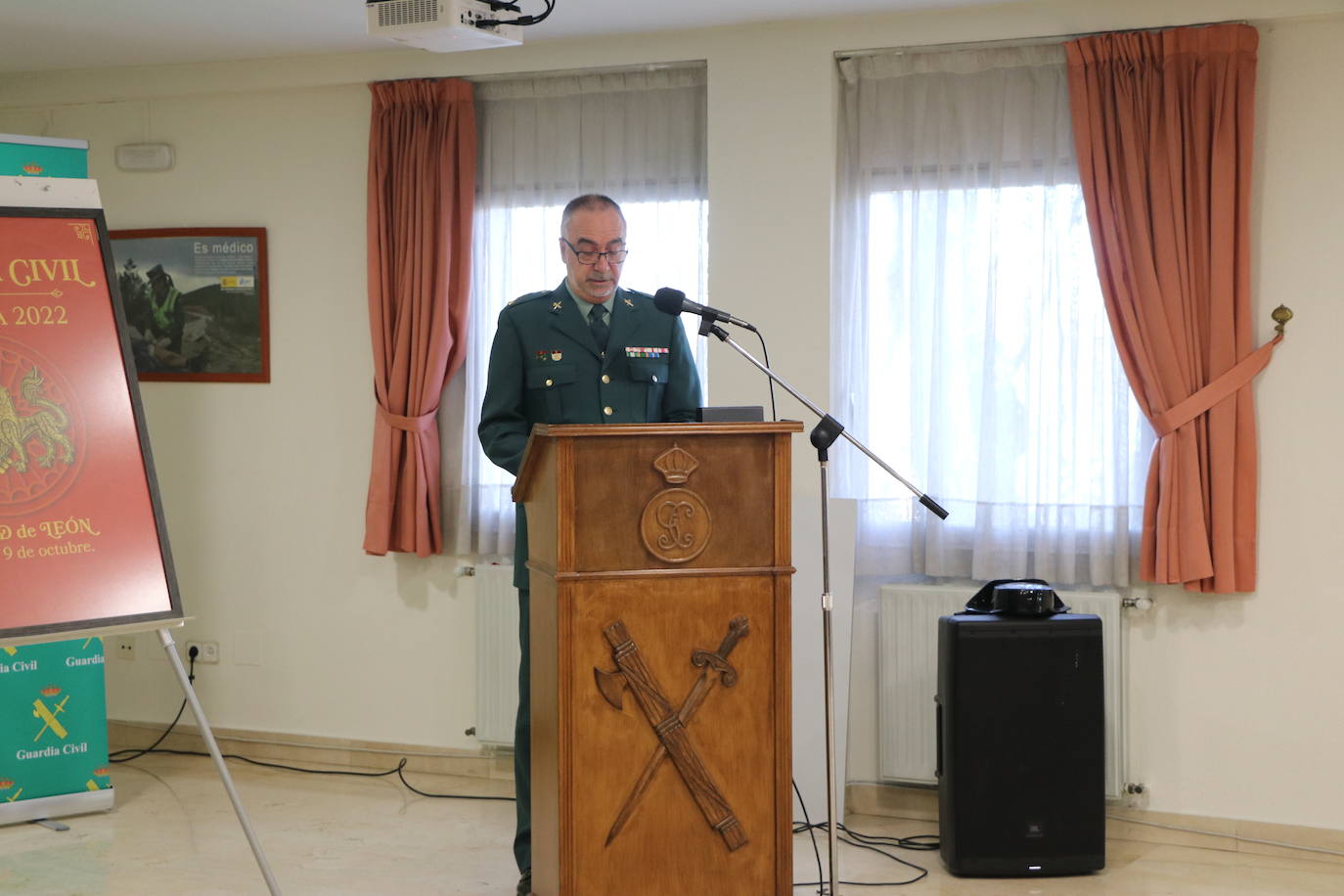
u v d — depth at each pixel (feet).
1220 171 12.96
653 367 10.78
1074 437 13.79
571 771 8.53
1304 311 13.07
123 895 11.86
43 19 14.46
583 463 8.48
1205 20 13.05
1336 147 12.94
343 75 15.96
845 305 14.61
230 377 16.83
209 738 9.82
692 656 8.62
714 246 14.60
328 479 16.53
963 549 14.32
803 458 14.37
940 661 12.89
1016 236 14.02
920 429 14.39
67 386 9.75
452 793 15.33
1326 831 13.06
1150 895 12.07
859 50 14.19
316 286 16.49
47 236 9.96
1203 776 13.47
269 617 16.79
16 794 14.03
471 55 15.43
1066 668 12.54
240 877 12.35
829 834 9.76
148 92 16.66
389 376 15.79
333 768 16.38
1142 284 13.26
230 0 13.73
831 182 14.29
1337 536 12.99
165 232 16.92
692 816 8.67
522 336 10.80
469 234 15.55
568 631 8.48
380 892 11.99
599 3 13.58
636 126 15.29
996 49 13.99
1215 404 13.04
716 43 14.55
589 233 10.25
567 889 8.55
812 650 14.24
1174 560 13.16
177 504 17.11
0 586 9.15
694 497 8.60
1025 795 12.51
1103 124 13.46
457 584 16.02
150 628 9.61
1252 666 13.29
